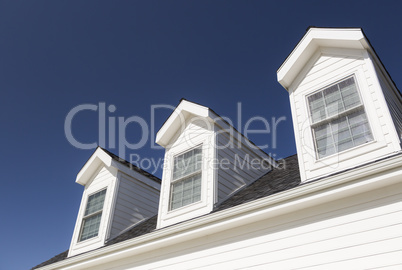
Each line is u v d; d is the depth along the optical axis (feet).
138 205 28.02
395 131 12.80
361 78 15.03
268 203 13.99
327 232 12.70
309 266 12.53
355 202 12.53
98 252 20.40
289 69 17.53
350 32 15.75
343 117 14.99
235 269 14.67
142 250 18.86
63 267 22.66
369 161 12.92
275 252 13.79
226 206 17.17
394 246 10.89
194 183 20.21
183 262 16.96
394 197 11.70
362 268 11.23
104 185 27.63
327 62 16.85
